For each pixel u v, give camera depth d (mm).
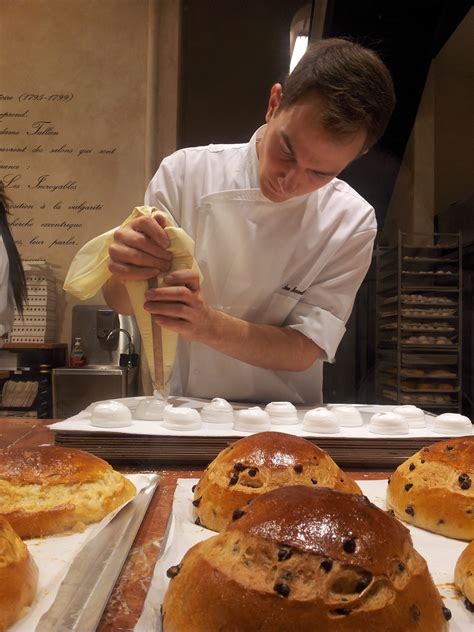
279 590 722
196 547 875
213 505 1158
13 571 837
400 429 1616
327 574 736
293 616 706
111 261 1550
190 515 1215
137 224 1529
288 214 1977
